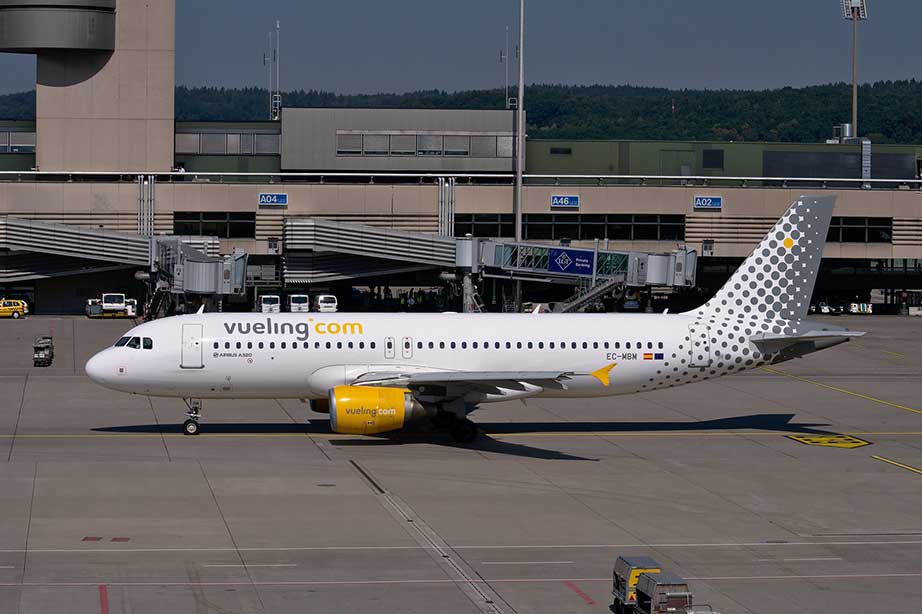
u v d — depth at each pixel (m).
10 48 184.12
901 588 48.00
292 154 199.62
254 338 79.12
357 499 61.72
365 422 74.62
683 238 187.88
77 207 175.88
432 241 167.25
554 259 161.62
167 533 54.00
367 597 45.19
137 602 43.97
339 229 167.88
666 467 72.38
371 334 80.31
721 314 84.62
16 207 174.88
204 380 78.81
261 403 94.75
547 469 70.88
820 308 192.75
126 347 78.56
